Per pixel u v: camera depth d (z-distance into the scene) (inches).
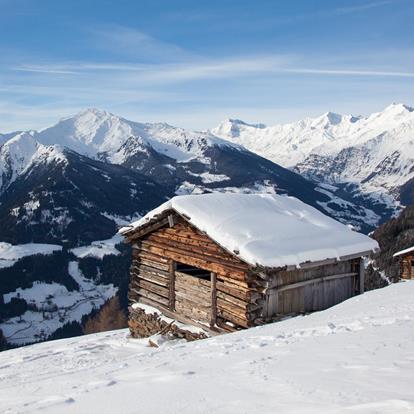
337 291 687.7
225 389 242.5
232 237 611.8
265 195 794.2
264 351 336.8
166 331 732.0
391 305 486.9
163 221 746.8
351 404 186.9
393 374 225.3
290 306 632.4
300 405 196.2
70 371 491.2
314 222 737.0
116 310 2469.2
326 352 295.1
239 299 630.5
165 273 761.0
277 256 581.9
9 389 387.9
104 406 246.4
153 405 233.1
